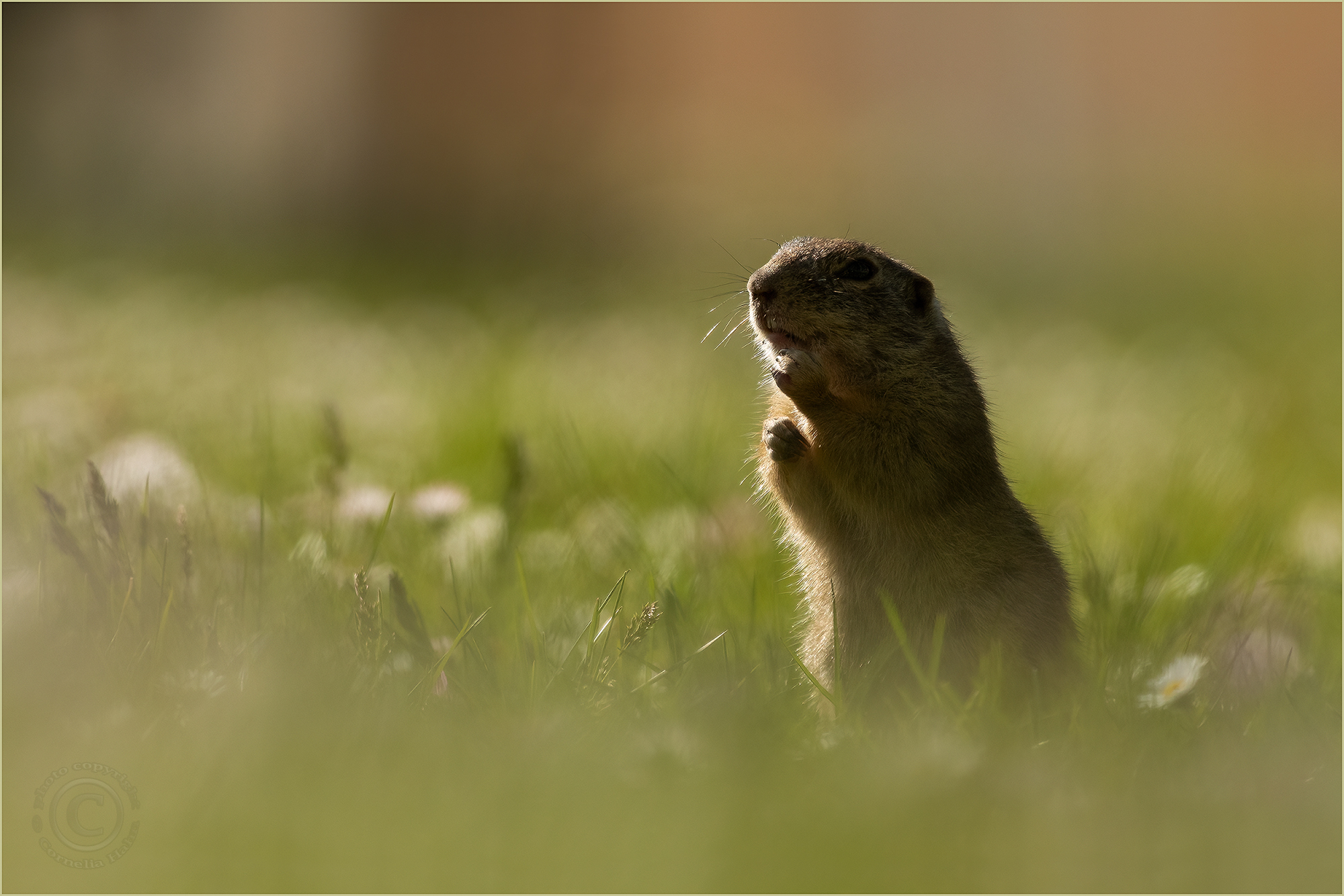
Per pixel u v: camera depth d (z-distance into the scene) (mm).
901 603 7812
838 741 6027
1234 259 31141
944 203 34812
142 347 18891
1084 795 5422
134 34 38625
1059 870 4805
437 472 13031
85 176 37312
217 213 37781
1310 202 33094
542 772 5266
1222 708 7020
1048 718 6523
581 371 18750
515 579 9062
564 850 4750
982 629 7547
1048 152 35781
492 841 4766
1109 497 13484
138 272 28469
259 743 5316
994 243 33312
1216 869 4816
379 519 9586
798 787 5316
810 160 36531
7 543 8078
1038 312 27469
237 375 17469
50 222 34156
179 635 6770
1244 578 10438
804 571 8398
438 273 33281
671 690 6719
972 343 22703
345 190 39562
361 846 4688
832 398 7852
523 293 29688
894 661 7375
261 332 21344
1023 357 22000
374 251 36344
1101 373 20438
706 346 20906
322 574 7883
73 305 22047
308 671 6211
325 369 18234
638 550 9820
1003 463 14195
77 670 6035
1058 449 14508
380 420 14789
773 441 7883
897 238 33250
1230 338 24328
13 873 4613
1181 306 27703
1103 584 8969
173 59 39094
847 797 5156
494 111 39438
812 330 7898
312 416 14289
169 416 14172
